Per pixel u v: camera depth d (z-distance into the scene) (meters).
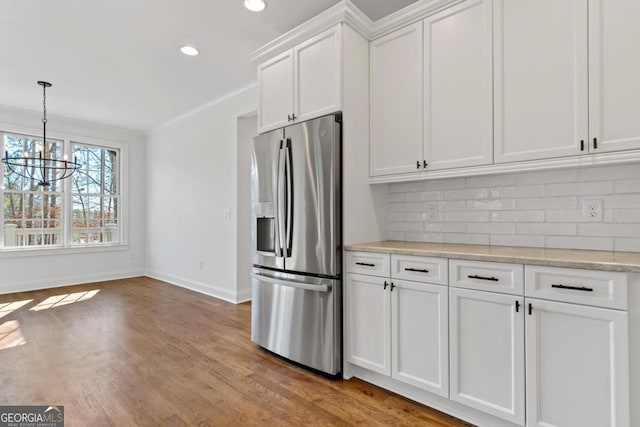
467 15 1.93
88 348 2.65
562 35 1.64
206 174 4.50
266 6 2.30
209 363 2.41
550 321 1.45
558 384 1.43
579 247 1.88
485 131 1.87
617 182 1.78
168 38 2.73
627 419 1.29
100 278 5.29
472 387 1.67
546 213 1.99
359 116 2.29
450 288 1.73
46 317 3.44
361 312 2.11
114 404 1.88
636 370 1.28
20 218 4.61
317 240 2.23
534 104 1.72
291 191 2.37
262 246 2.70
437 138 2.05
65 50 2.92
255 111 3.80
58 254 4.89
